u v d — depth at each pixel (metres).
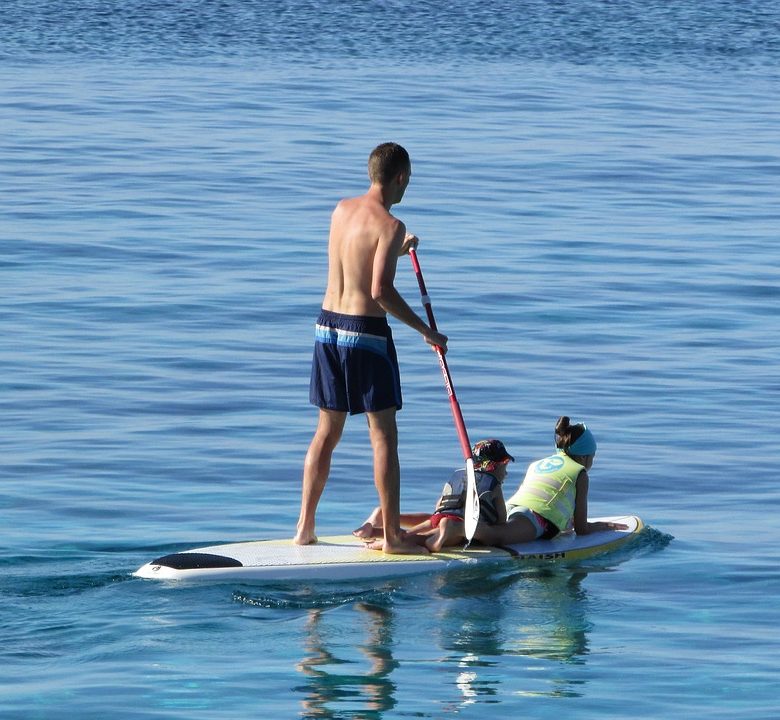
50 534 26.94
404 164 24.98
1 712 18.95
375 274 24.41
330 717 19.00
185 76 94.00
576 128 80.56
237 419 34.84
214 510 28.73
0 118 77.31
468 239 55.00
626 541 27.34
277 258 51.44
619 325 44.12
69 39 108.44
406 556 25.73
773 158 73.81
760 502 29.88
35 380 37.28
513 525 26.98
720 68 105.56
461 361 40.06
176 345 40.94
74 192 60.97
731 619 23.25
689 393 37.50
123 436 33.31
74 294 45.94
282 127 77.81
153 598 23.55
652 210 61.50
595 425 34.81
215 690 19.84
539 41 115.44
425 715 19.19
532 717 19.14
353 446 33.44
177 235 54.28
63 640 21.62
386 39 113.81
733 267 51.84
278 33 115.12
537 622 23.00
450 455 32.44
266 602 23.55
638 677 20.64
